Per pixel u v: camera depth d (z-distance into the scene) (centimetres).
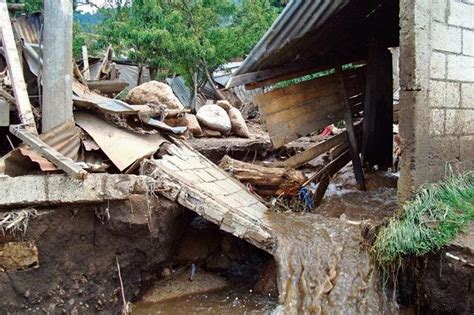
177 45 1273
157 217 497
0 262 392
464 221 412
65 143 507
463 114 531
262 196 725
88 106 572
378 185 782
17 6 725
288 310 444
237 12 1475
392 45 826
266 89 1560
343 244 484
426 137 486
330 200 716
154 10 1273
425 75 479
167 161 575
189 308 489
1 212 395
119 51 1384
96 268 454
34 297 410
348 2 543
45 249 414
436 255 394
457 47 516
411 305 422
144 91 937
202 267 593
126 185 453
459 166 528
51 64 517
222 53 1394
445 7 497
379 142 838
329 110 786
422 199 454
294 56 700
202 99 1566
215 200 523
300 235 509
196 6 1373
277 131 737
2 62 615
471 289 366
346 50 790
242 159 962
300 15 576
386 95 834
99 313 454
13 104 529
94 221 447
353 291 438
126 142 561
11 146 536
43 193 407
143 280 512
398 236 425
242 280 562
